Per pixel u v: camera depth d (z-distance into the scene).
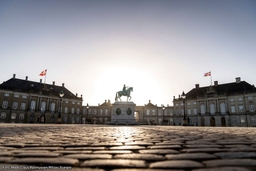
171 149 4.56
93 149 4.56
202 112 74.69
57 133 9.87
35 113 68.69
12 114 63.62
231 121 66.25
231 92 68.25
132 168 2.83
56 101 76.00
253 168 2.73
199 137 7.79
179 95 86.50
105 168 2.84
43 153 3.96
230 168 2.75
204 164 3.03
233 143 5.57
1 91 62.50
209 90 75.44
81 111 84.56
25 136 7.93
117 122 37.50
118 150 4.42
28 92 68.44
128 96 40.31
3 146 5.00
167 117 87.62
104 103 90.62
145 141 6.29
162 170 2.72
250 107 62.53
